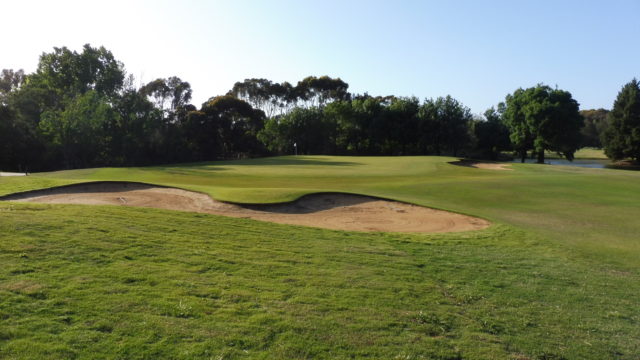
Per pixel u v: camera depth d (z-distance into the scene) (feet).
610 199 72.02
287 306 20.76
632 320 23.22
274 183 89.71
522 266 33.40
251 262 27.71
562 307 24.58
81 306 18.30
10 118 187.83
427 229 49.52
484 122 281.13
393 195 71.97
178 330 17.13
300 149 285.84
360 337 18.16
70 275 21.66
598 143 368.68
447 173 116.98
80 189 69.67
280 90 354.13
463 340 19.03
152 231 32.91
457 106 270.46
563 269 33.04
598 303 25.63
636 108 226.99
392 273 28.50
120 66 228.43
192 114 261.65
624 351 19.35
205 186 74.84
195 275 23.94
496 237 44.78
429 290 25.58
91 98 194.29
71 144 192.34
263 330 17.89
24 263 22.39
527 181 93.35
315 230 41.70
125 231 31.55
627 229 49.67
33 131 194.18
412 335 18.92
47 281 20.48
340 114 281.54
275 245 33.32
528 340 19.71
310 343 17.19
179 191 67.97
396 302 22.82
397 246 37.83
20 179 78.64
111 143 214.28
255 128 304.30
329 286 24.39
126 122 216.13
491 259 35.09
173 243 30.12
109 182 72.02
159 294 20.49
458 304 23.80
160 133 238.89
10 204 37.73
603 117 414.82
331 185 86.58
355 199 64.95
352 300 22.44
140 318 17.78
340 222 52.34
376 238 40.73
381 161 156.46
